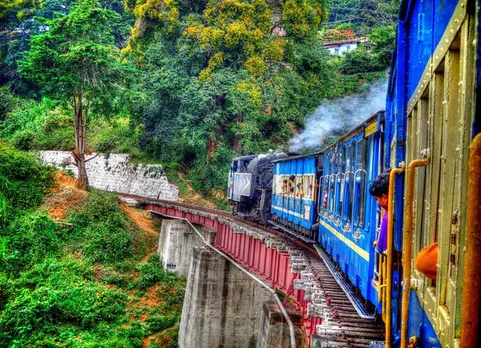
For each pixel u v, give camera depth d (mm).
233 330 26094
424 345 4117
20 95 62406
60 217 36594
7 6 60219
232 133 45906
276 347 18453
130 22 69625
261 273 23344
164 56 47781
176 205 40062
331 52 60031
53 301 27984
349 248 12602
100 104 38719
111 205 37812
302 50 45969
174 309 30562
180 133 46031
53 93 37375
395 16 58844
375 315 9719
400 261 5633
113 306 29500
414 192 4777
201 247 27812
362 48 54031
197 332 25844
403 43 5723
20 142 55000
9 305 27781
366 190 10578
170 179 48156
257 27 44531
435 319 3619
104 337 27344
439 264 3564
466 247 2574
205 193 46781
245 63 43906
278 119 45875
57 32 36938
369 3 63625
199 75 45281
